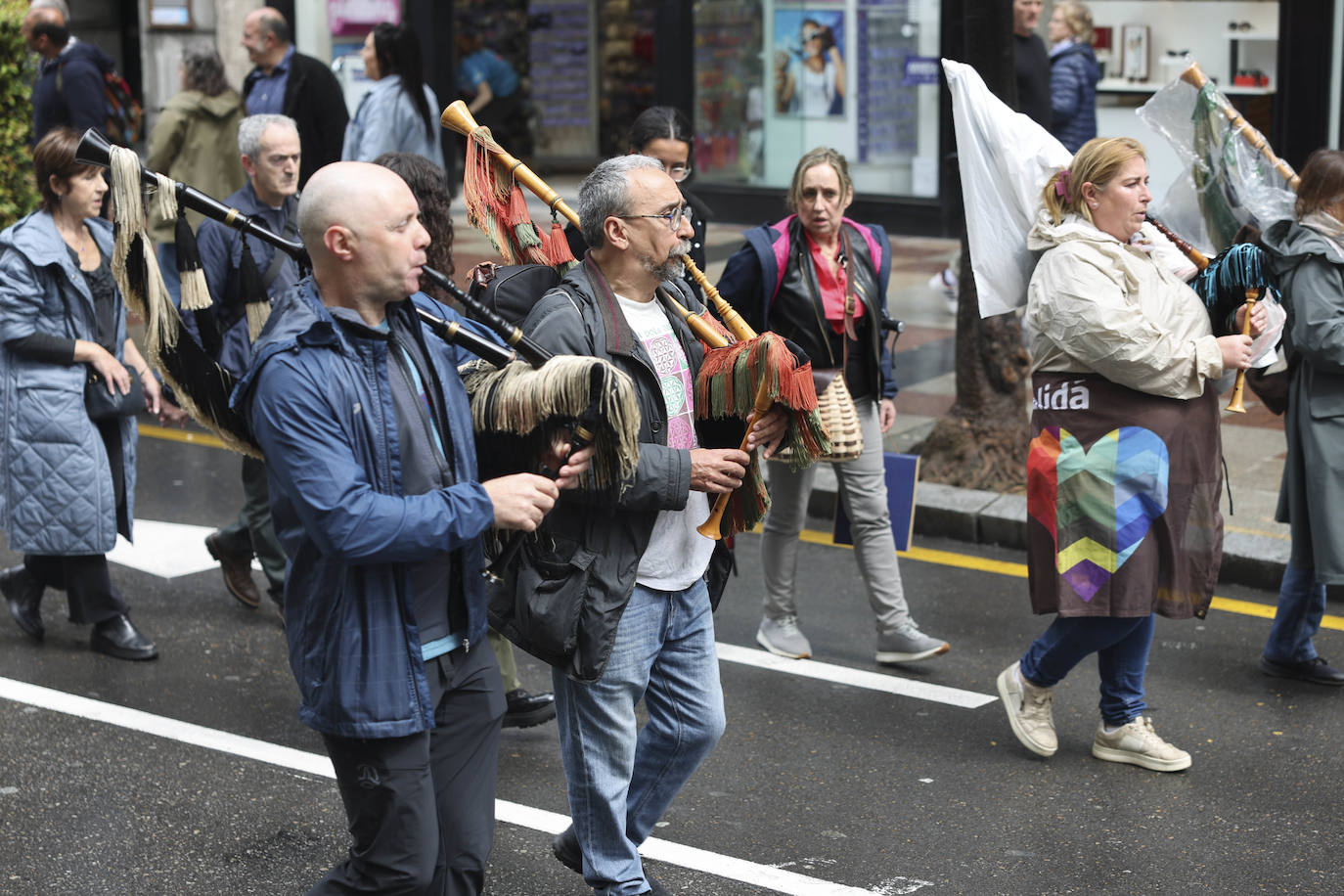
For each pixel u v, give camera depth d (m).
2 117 15.46
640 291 5.21
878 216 21.47
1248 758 7.10
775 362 5.05
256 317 6.34
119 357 8.36
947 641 8.77
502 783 6.88
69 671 8.31
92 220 8.28
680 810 6.60
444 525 4.26
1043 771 6.99
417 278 4.41
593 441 4.61
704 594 5.39
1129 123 19.48
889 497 8.23
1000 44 11.05
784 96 21.91
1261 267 6.75
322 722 4.38
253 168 8.20
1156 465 6.57
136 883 5.99
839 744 7.30
